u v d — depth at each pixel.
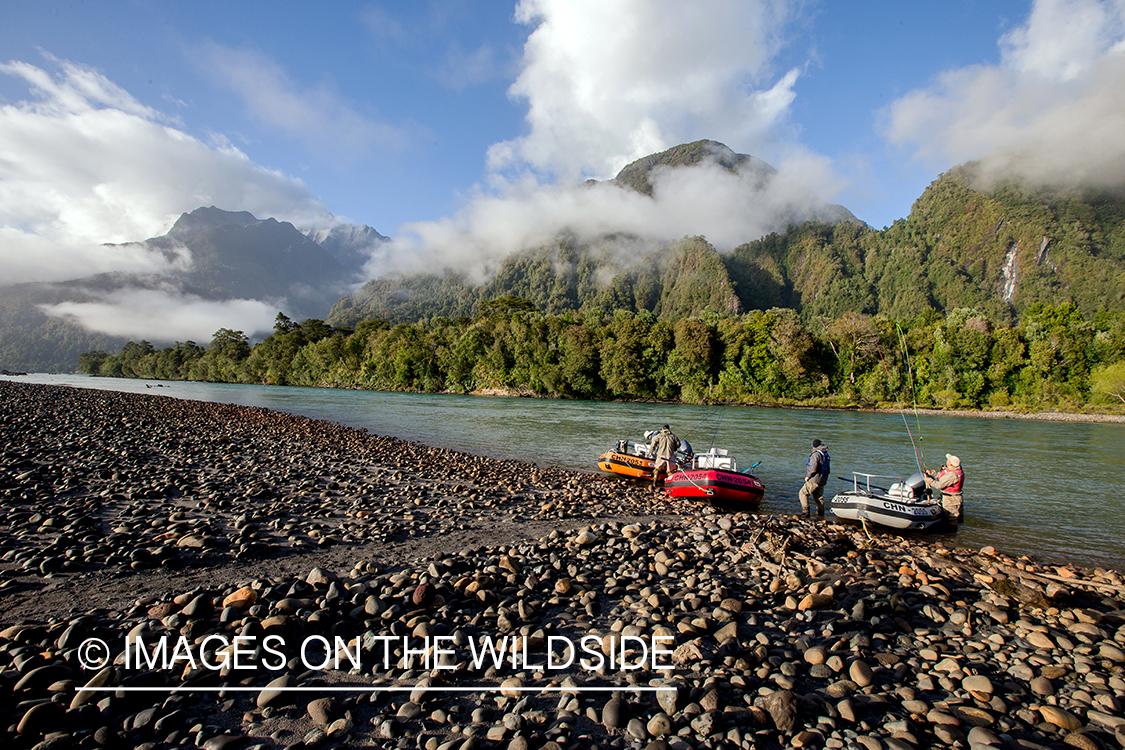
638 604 6.98
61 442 18.09
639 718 4.49
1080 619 7.18
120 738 3.97
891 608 7.08
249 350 136.50
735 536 10.81
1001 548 12.05
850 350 72.62
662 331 79.00
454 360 92.25
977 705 4.97
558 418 44.06
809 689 5.12
